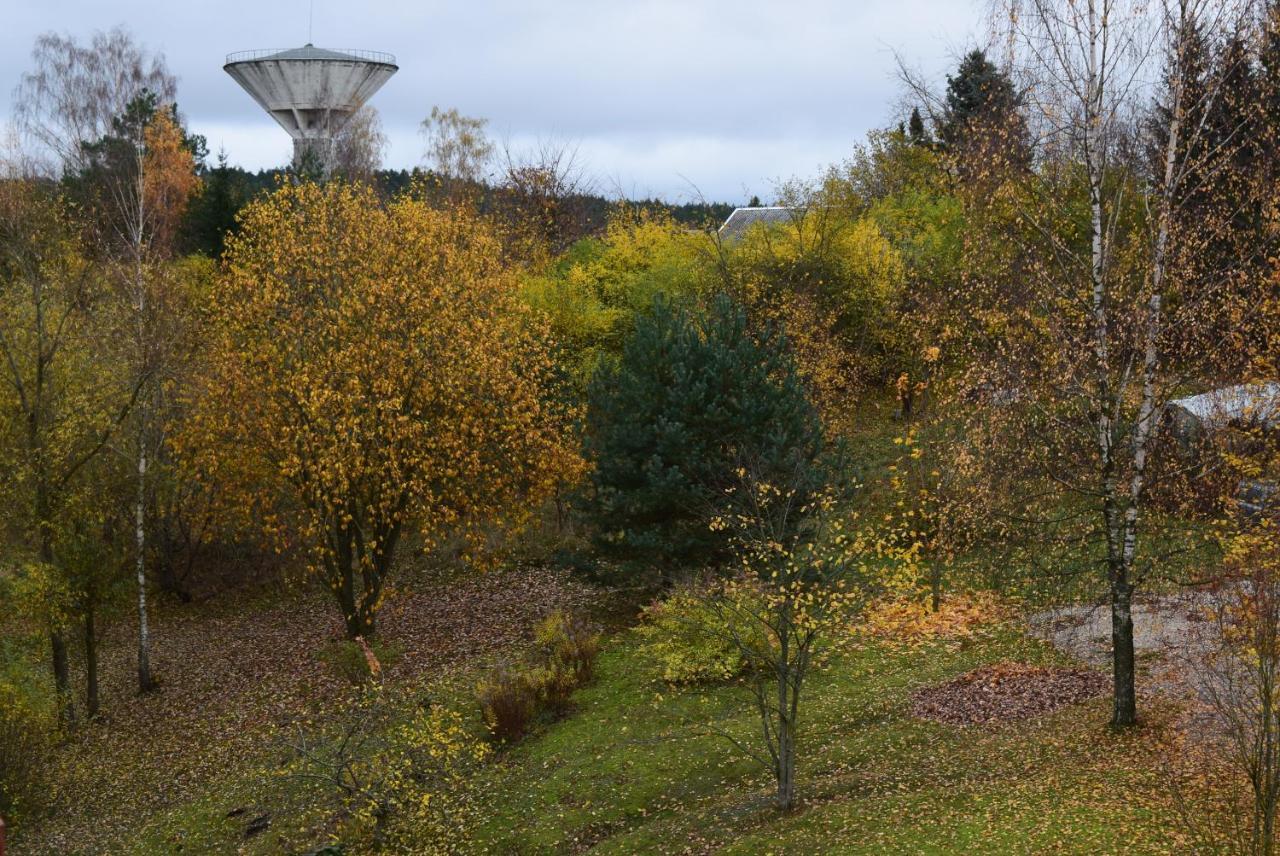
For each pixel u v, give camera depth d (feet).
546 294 138.41
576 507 100.78
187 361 105.70
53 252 108.47
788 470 86.12
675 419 92.63
